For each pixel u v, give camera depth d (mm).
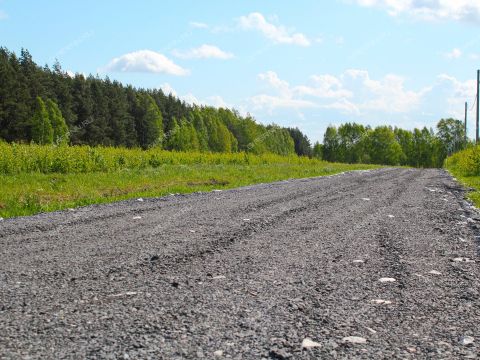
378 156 120938
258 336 3260
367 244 6578
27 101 61156
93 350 3006
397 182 20312
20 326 3430
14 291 4312
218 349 3035
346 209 10430
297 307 3891
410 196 13539
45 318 3600
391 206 11000
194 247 6332
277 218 9023
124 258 5664
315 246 6441
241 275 4930
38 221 8578
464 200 12430
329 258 5723
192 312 3754
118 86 90625
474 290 4414
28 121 58969
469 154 28031
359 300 4098
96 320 3559
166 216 9250
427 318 3658
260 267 5277
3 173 18125
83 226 8047
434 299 4141
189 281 4691
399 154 123750
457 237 7082
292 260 5621
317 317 3660
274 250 6180
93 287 4457
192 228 7859
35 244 6512
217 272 5051
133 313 3725
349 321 3578
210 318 3619
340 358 2916
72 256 5766
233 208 10523
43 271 5043
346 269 5195
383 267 5285
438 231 7602
